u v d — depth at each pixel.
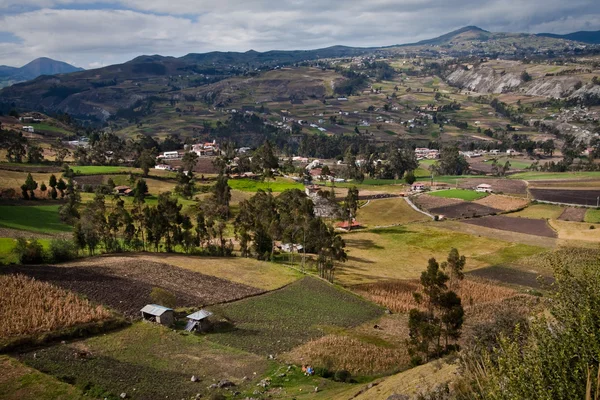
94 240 86.94
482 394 18.34
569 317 18.58
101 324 51.12
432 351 50.47
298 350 52.09
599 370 15.23
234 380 43.81
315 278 81.75
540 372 16.42
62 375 40.62
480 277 84.31
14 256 75.44
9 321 47.75
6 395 36.59
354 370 48.34
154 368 44.41
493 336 32.19
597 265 20.81
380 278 86.38
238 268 83.81
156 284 68.75
